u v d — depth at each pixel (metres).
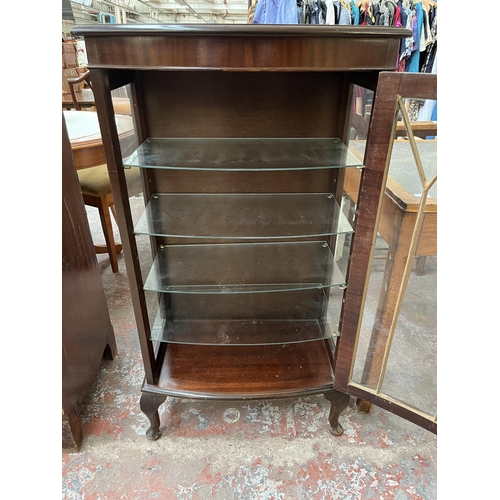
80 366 1.15
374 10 2.47
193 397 1.07
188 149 1.00
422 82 0.70
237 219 1.08
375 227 0.84
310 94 1.02
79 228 1.17
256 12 2.38
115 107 0.93
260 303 1.31
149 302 1.12
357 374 1.05
